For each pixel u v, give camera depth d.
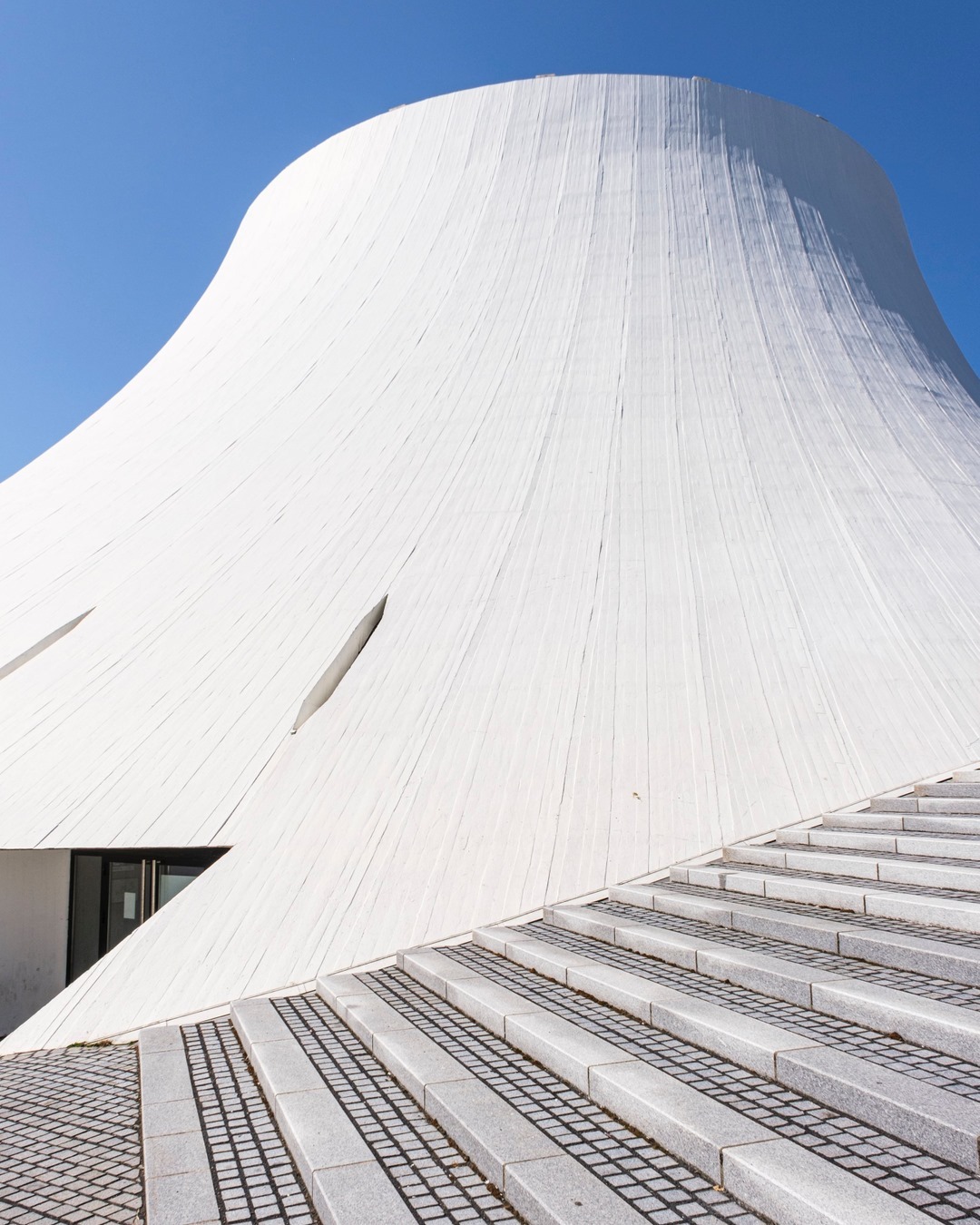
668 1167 2.79
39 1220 3.04
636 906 5.73
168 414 13.38
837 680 7.75
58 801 7.67
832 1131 2.75
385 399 11.72
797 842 6.20
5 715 8.84
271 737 7.82
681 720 7.45
